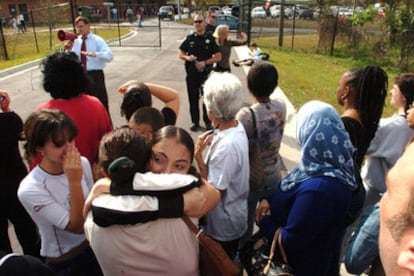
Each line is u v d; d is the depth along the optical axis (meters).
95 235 1.39
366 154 2.69
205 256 1.52
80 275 2.05
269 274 1.79
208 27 9.35
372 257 1.68
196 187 1.43
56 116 1.82
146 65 12.73
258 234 2.02
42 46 18.06
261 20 26.50
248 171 2.25
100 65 5.80
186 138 1.62
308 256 1.79
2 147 2.39
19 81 10.09
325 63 15.35
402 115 2.58
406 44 14.94
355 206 1.99
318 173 1.70
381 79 2.20
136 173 1.36
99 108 2.66
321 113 1.73
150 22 37.88
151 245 1.35
